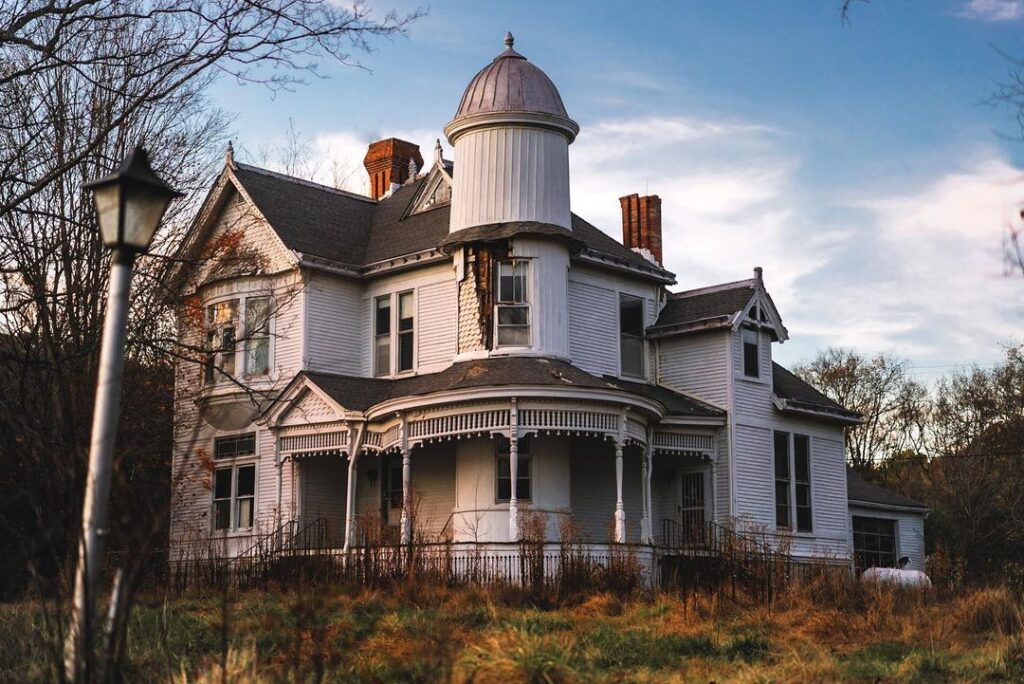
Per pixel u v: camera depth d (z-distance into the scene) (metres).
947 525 46.47
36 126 22.08
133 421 25.95
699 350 33.41
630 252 35.22
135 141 26.36
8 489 15.25
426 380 30.94
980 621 20.84
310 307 32.72
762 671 15.30
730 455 32.09
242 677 12.27
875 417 66.50
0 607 18.56
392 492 32.00
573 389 27.55
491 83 31.55
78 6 17.53
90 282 22.19
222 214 34.44
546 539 27.67
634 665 15.81
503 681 13.24
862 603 22.94
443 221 33.78
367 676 13.62
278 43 17.08
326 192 36.59
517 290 30.69
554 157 31.44
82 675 9.37
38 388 17.59
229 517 33.03
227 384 33.03
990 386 58.78
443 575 24.19
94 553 9.52
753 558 24.14
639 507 32.72
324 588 20.91
